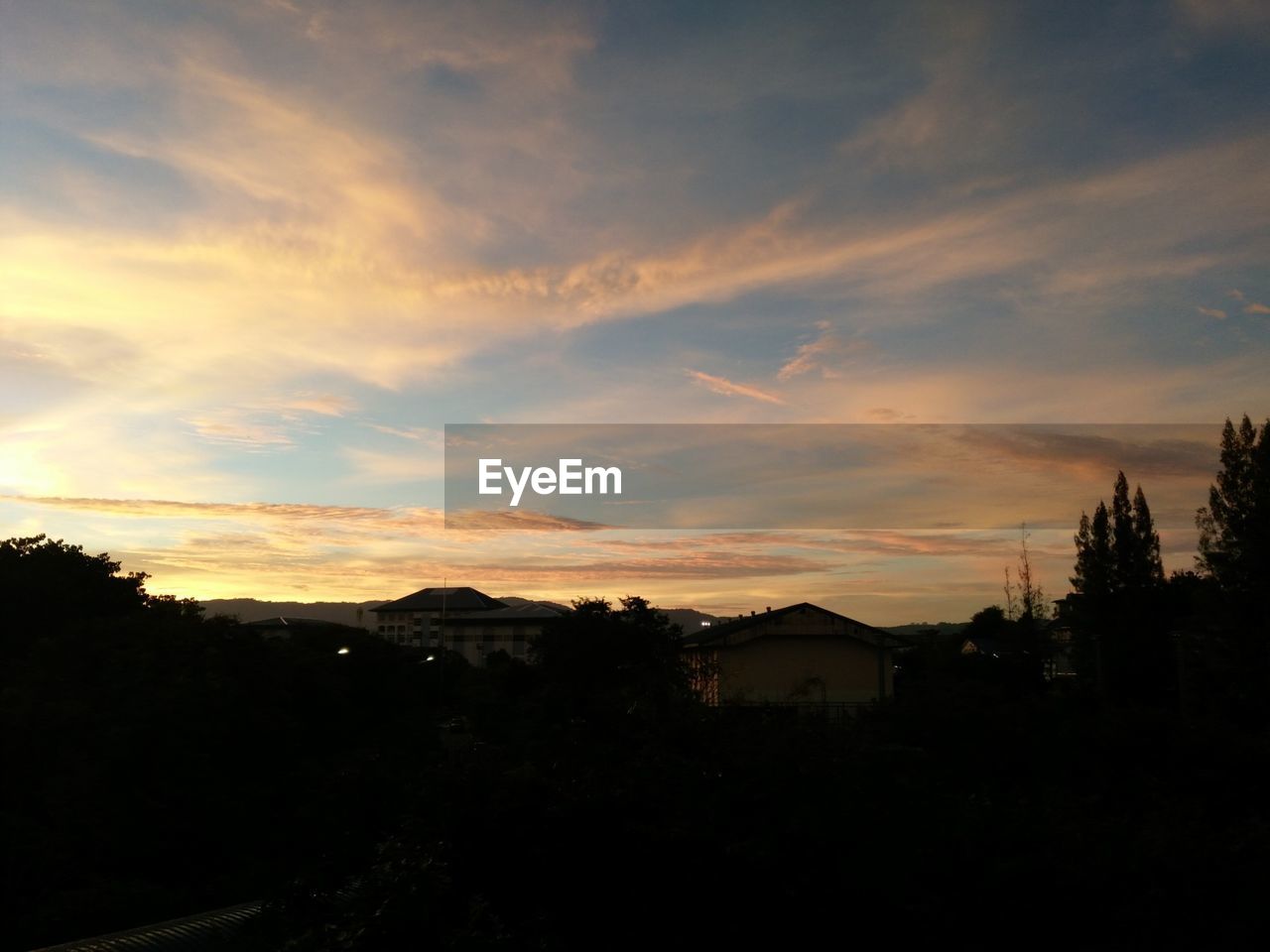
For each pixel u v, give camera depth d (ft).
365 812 17.76
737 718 19.51
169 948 26.71
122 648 75.25
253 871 46.24
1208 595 94.12
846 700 118.01
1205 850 18.01
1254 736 39.68
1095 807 25.32
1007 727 36.60
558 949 14.97
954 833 17.31
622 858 15.76
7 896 42.75
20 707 57.16
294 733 69.51
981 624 176.35
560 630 94.32
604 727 18.98
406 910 14.37
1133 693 108.78
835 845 15.97
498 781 16.47
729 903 15.57
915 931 15.92
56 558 115.34
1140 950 16.38
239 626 86.99
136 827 49.57
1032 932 16.46
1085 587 124.98
